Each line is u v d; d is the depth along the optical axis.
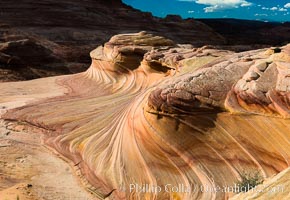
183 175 14.61
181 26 92.81
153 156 15.39
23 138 21.27
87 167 17.14
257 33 124.31
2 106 26.34
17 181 16.33
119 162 16.25
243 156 14.12
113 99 26.05
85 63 59.53
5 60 47.03
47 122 22.55
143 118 16.06
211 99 15.12
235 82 15.48
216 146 14.68
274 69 14.96
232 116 14.66
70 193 15.42
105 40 73.81
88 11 82.62
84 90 31.23
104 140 18.47
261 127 14.00
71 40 70.12
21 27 70.50
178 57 23.50
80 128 21.00
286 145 13.28
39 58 51.78
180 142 15.11
